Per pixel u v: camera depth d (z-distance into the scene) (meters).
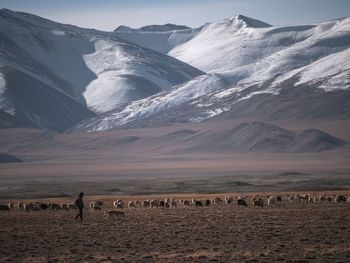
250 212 128.75
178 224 105.44
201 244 80.88
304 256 69.81
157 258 70.69
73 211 146.12
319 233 88.38
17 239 89.38
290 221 105.81
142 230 97.50
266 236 86.25
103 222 112.38
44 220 118.00
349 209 131.75
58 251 77.94
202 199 189.12
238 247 77.62
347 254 70.62
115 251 77.00
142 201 171.25
